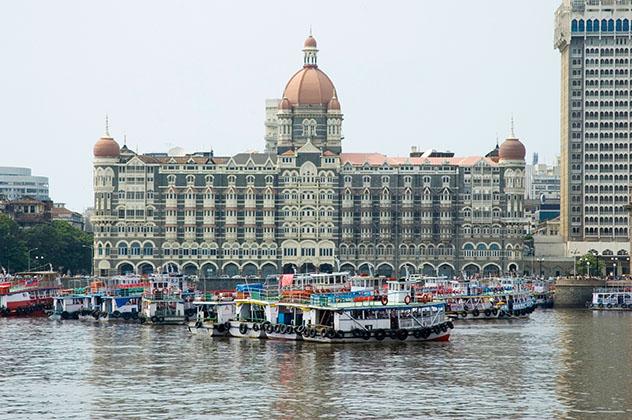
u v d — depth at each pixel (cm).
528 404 19425
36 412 18900
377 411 18850
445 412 18812
